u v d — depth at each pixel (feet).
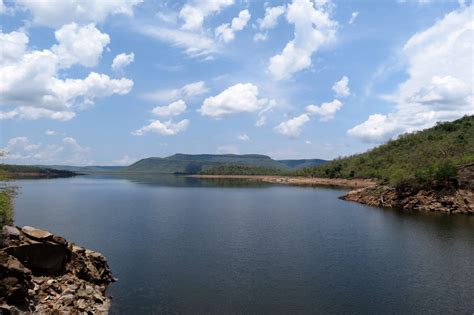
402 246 174.70
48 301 94.68
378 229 220.23
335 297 111.86
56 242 111.14
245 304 106.73
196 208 335.88
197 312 101.35
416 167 411.54
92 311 97.30
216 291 116.16
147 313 100.37
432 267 140.77
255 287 119.85
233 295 113.09
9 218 123.95
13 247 101.81
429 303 107.55
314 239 191.21
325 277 129.49
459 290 117.19
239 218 270.26
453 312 101.96
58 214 289.33
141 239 190.60
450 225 232.73
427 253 161.27
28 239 107.34
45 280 102.94
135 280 126.21
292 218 268.62
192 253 161.48
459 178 302.25
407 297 111.86
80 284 108.27
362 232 211.20
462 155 442.09
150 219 264.31
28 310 88.89
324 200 410.93
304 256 156.56
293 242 183.93
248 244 179.32
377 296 112.68
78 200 416.67
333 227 228.63
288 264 145.07
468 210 283.38
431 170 320.70
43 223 243.40
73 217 273.13
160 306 104.99
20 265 94.02
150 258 153.48
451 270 137.08
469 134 561.02
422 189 320.70
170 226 232.73
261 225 237.45
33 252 104.94
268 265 143.64
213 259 151.84
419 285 121.49
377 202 349.61
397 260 150.30
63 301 95.96
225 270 137.18
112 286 120.47
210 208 336.08
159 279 127.24
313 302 108.17
